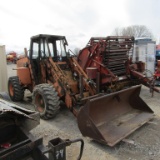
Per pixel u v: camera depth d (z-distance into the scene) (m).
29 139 2.06
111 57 5.62
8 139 2.27
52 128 4.09
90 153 3.08
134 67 6.71
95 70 5.36
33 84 5.71
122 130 3.52
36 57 5.49
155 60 10.41
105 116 3.82
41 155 1.98
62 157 1.97
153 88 6.45
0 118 2.18
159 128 3.95
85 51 6.01
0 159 1.80
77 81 4.99
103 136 3.14
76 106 4.32
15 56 27.48
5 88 7.32
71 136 3.70
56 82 4.64
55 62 5.28
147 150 3.15
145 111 4.39
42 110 4.61
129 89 4.14
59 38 5.54
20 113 2.13
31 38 5.50
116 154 3.05
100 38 5.59
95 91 4.77
